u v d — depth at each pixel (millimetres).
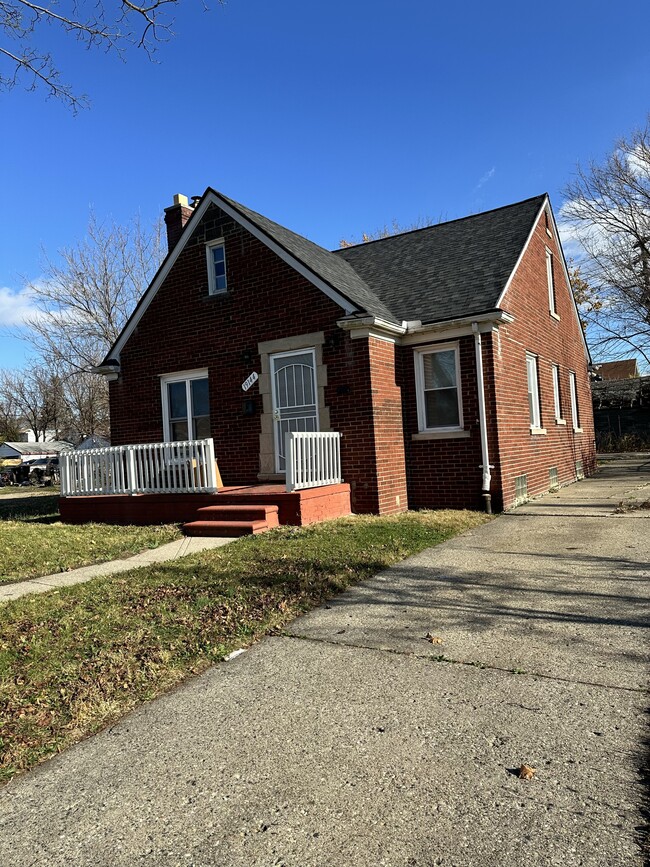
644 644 4188
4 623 5078
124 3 7859
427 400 11367
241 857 2314
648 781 2662
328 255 14055
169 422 13023
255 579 6078
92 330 26875
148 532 9500
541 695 3520
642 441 29344
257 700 3648
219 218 12102
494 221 14086
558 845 2289
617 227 25562
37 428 59625
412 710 3420
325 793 2691
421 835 2383
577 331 18188
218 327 12117
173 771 2945
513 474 11188
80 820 2605
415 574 6320
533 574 6129
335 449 10422
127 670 4090
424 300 11688
